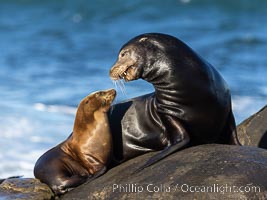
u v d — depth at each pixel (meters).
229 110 36.16
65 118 66.56
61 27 133.38
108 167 36.00
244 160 31.09
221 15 141.25
